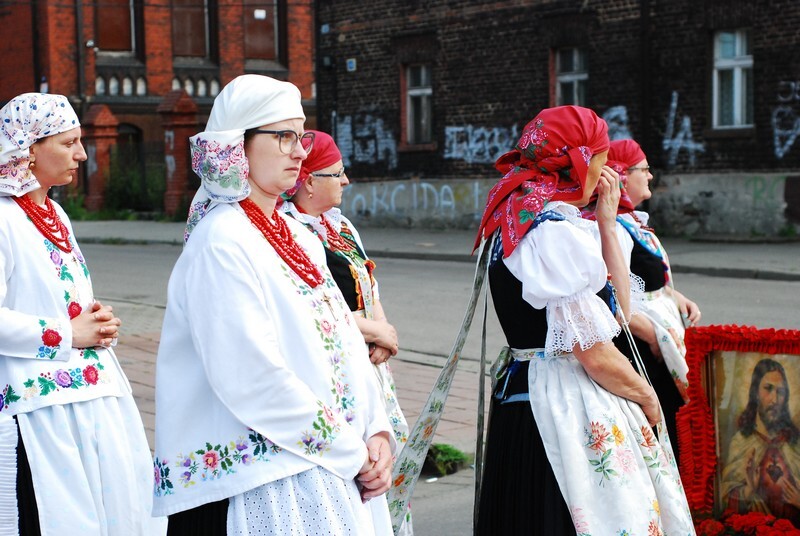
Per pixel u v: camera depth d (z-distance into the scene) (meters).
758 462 4.77
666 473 4.04
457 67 26.00
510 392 4.14
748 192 21.14
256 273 3.22
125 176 36.47
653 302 5.40
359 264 4.87
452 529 5.80
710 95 21.73
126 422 4.39
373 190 27.98
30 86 38.56
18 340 4.07
